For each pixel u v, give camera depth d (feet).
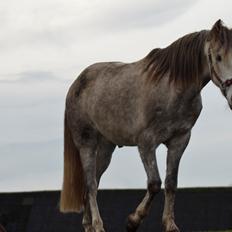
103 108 42.83
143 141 40.19
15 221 58.95
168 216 40.45
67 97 46.39
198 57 39.45
